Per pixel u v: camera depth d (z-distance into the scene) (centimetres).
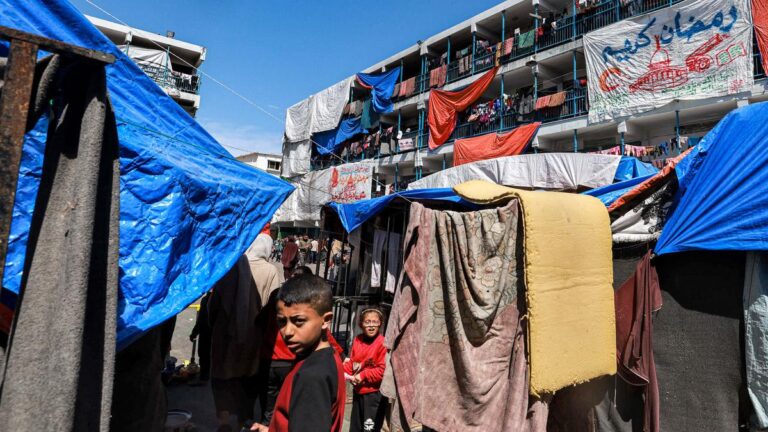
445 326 283
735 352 286
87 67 113
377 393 349
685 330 307
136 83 296
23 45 98
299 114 2836
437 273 292
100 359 110
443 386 275
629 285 331
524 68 1655
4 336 158
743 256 291
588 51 1317
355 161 2464
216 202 253
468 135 1836
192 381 508
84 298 103
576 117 1368
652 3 1273
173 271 220
